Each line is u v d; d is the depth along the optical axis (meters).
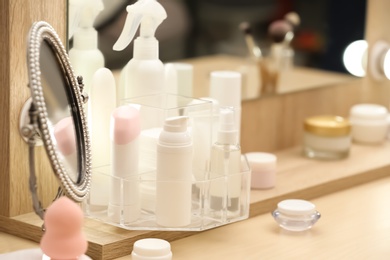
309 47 1.76
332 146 1.63
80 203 1.21
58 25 1.23
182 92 1.51
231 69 1.64
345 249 1.22
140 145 1.23
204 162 1.27
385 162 1.63
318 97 1.79
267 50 1.69
